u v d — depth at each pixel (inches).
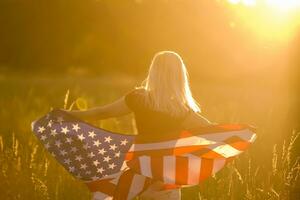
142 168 220.5
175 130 217.8
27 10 2206.0
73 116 234.1
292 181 282.2
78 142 234.8
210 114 519.2
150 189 224.1
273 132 395.2
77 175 236.4
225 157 228.1
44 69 2194.9
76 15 2102.6
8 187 299.3
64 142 235.9
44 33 2192.4
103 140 233.0
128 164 221.9
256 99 734.5
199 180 224.5
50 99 709.3
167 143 220.4
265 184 284.4
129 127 426.0
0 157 327.9
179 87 217.8
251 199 270.5
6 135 430.9
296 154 346.3
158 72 216.8
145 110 217.6
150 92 217.8
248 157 324.2
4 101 683.4
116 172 232.1
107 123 439.8
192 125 218.4
